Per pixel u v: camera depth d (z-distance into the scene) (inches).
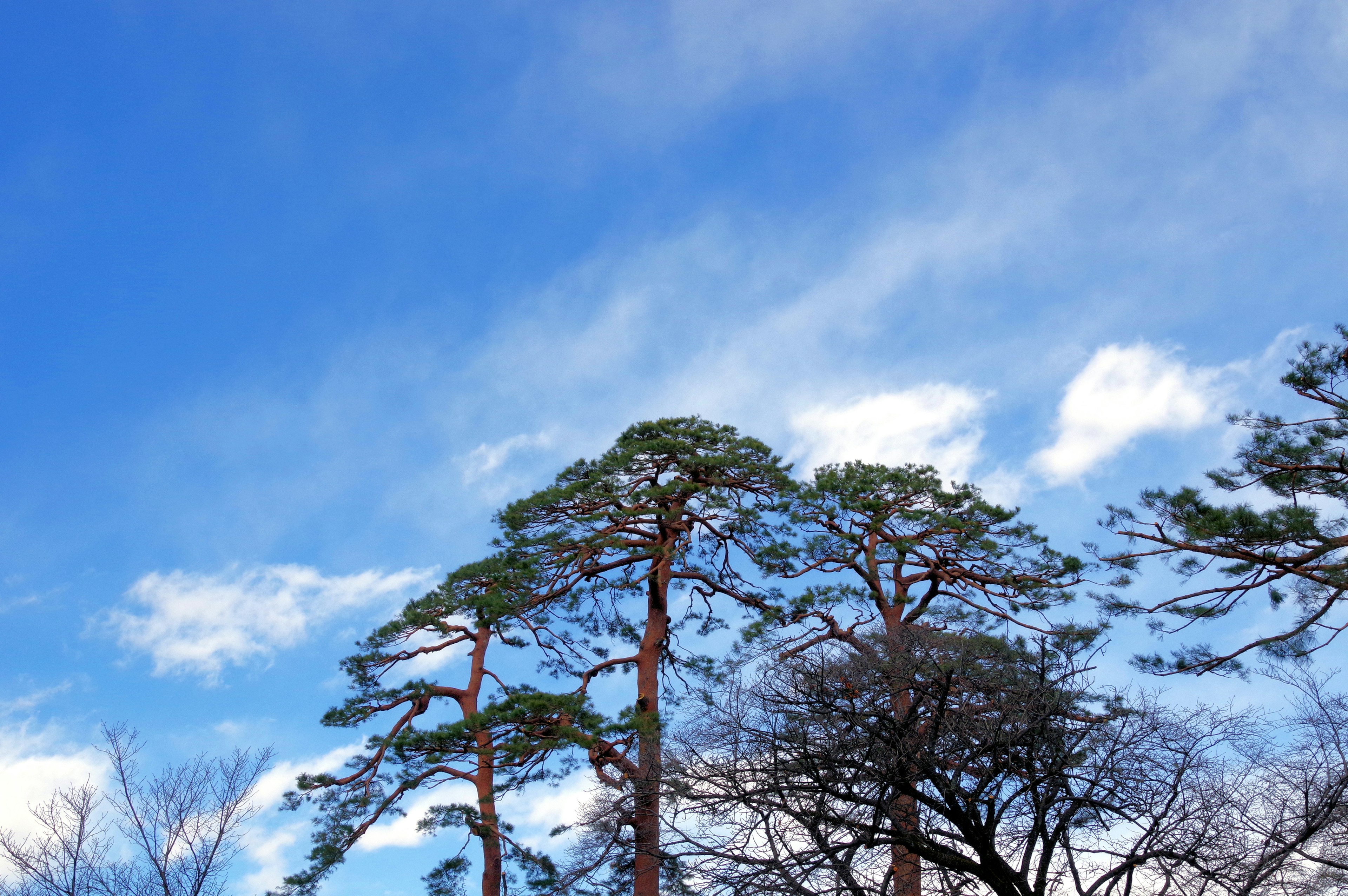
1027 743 559.8
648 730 754.8
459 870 820.0
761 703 622.2
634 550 962.7
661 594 956.0
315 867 778.2
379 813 814.5
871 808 575.5
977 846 555.8
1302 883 502.9
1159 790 538.6
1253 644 693.3
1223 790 533.0
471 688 901.8
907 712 583.5
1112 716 577.9
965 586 935.0
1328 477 680.4
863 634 680.4
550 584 928.9
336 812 813.9
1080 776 550.3
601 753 800.9
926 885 584.7
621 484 967.6
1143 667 721.6
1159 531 708.0
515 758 830.5
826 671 628.1
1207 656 700.7
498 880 798.5
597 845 685.9
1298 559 662.5
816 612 885.8
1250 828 520.1
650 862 702.5
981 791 559.8
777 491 991.6
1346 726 535.8
